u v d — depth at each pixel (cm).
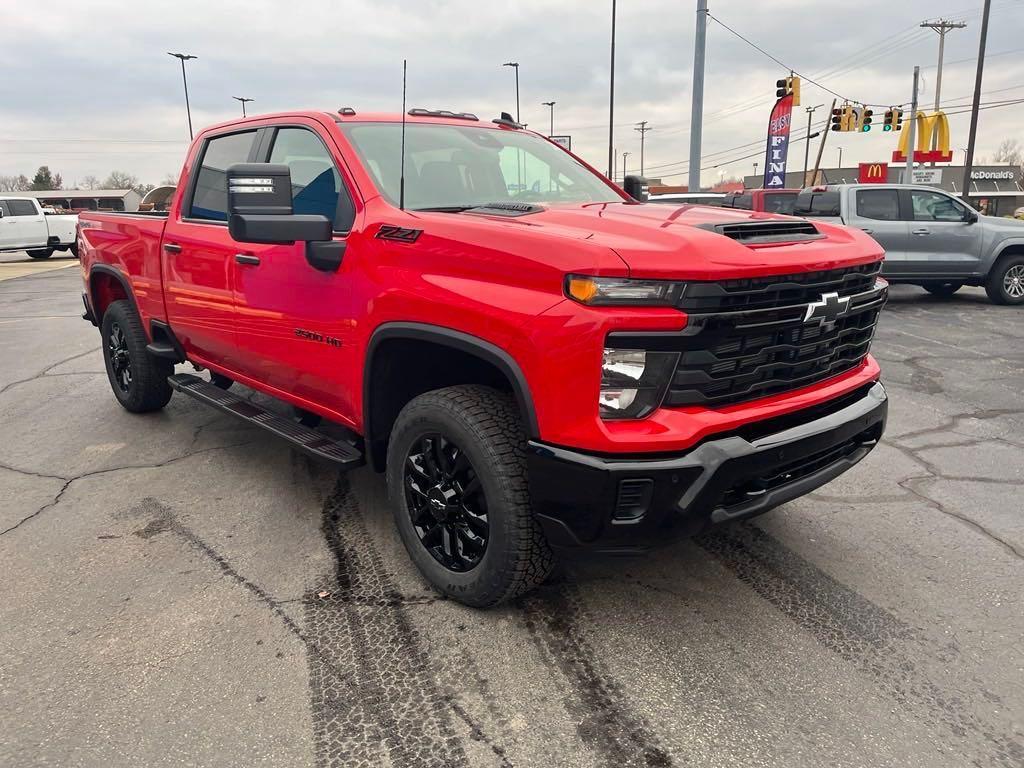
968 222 1098
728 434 243
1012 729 222
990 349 789
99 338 895
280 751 214
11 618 282
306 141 360
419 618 283
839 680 246
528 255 243
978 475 428
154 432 509
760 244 259
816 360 272
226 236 392
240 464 447
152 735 221
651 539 240
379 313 291
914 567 321
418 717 229
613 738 220
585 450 234
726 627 276
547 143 435
